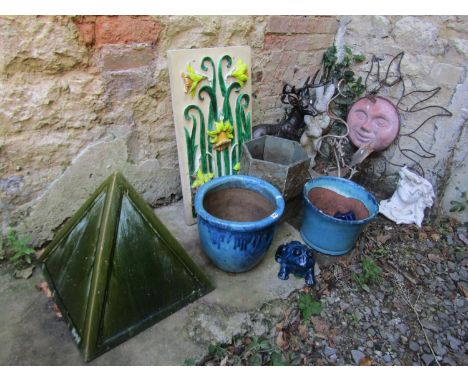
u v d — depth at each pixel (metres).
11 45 1.16
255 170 1.64
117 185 1.18
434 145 2.03
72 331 1.17
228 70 1.66
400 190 2.08
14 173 1.33
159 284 1.25
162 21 1.47
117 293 1.14
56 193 1.47
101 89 1.42
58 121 1.36
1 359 1.12
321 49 2.29
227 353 1.25
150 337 1.22
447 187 2.05
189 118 1.59
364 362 1.32
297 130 2.17
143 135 1.64
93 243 1.16
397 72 2.08
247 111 1.83
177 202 1.94
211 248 1.40
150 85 1.55
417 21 1.92
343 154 2.36
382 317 1.51
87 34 1.30
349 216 1.78
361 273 1.68
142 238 1.21
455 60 1.83
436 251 1.90
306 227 1.75
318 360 1.31
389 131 2.11
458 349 1.41
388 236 1.95
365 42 2.19
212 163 1.76
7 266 1.42
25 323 1.23
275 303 1.44
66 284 1.24
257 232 1.31
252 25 1.81
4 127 1.24
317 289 1.57
